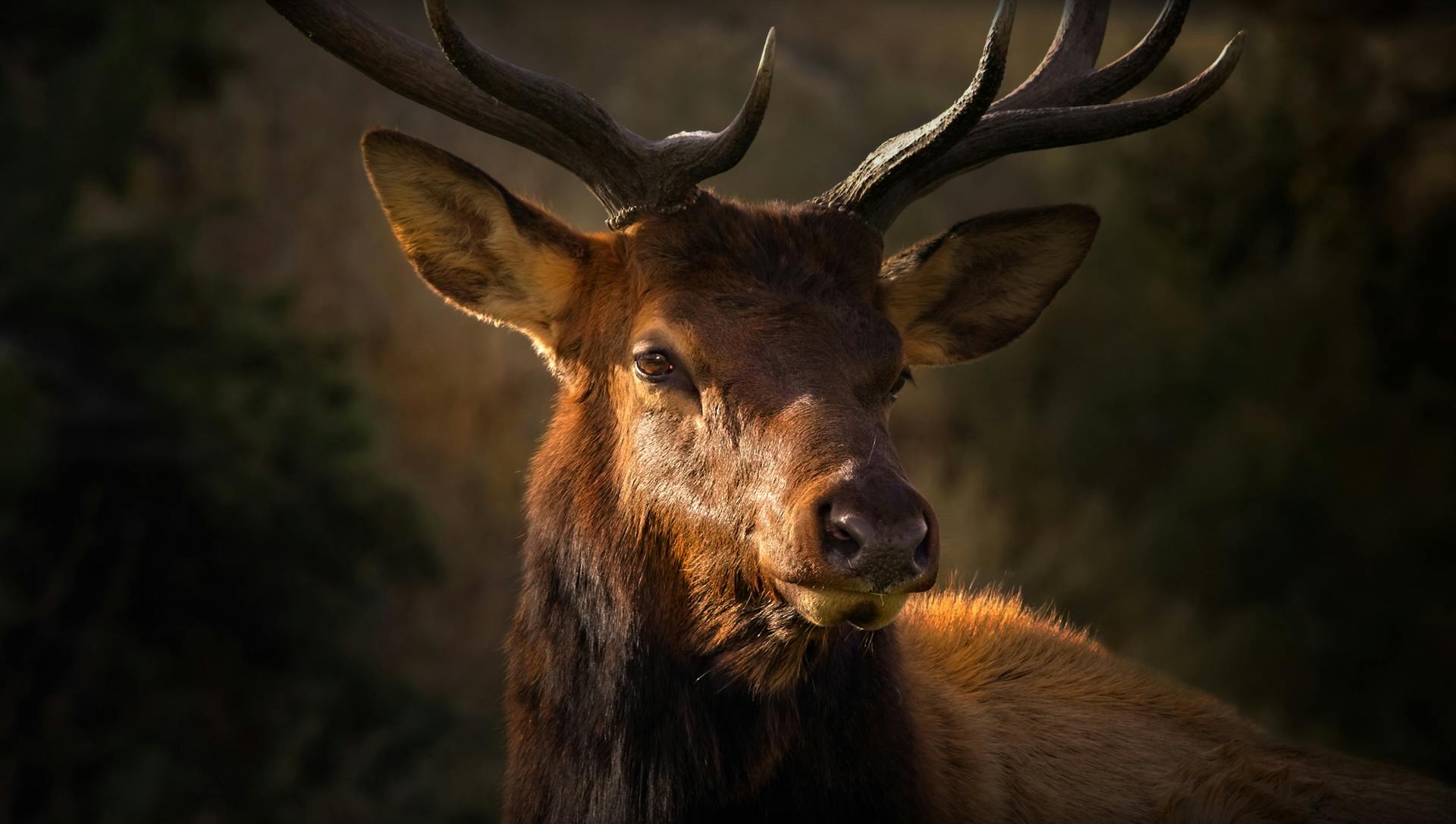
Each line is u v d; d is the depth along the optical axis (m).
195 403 17.97
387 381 26.86
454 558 24.62
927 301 8.17
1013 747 8.07
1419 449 24.19
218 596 18.25
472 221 7.84
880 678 7.04
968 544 24.50
